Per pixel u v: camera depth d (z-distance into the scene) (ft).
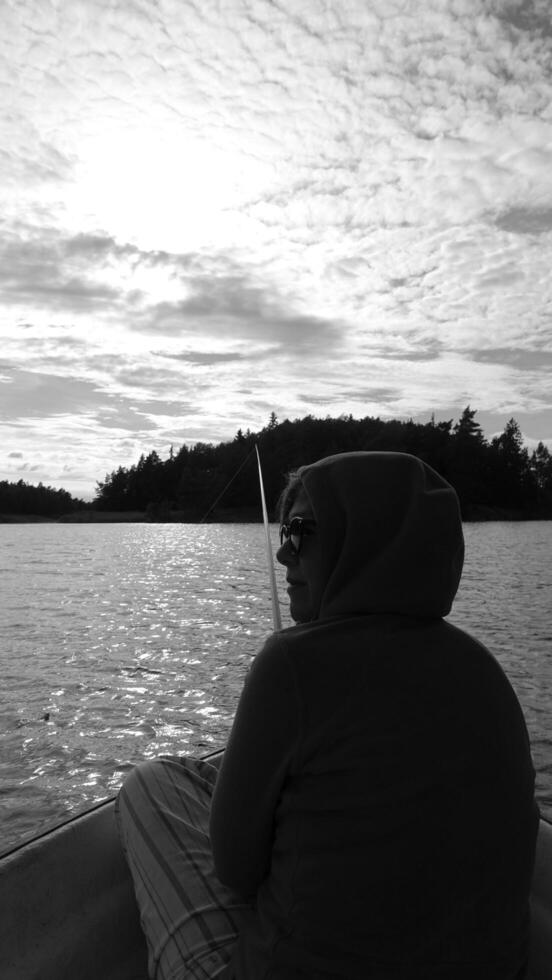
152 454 506.07
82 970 5.41
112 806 6.89
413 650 3.84
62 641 30.63
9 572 71.77
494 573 70.38
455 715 3.76
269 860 4.14
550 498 415.64
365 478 4.09
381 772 3.67
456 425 409.28
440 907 3.62
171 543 155.12
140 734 17.75
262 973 3.85
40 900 5.82
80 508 545.44
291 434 346.95
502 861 3.76
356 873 3.65
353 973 3.65
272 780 3.88
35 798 13.91
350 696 3.75
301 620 4.51
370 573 3.94
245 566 81.66
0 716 19.07
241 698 4.03
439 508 3.99
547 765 15.69
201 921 4.78
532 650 28.99
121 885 6.12
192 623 36.01
